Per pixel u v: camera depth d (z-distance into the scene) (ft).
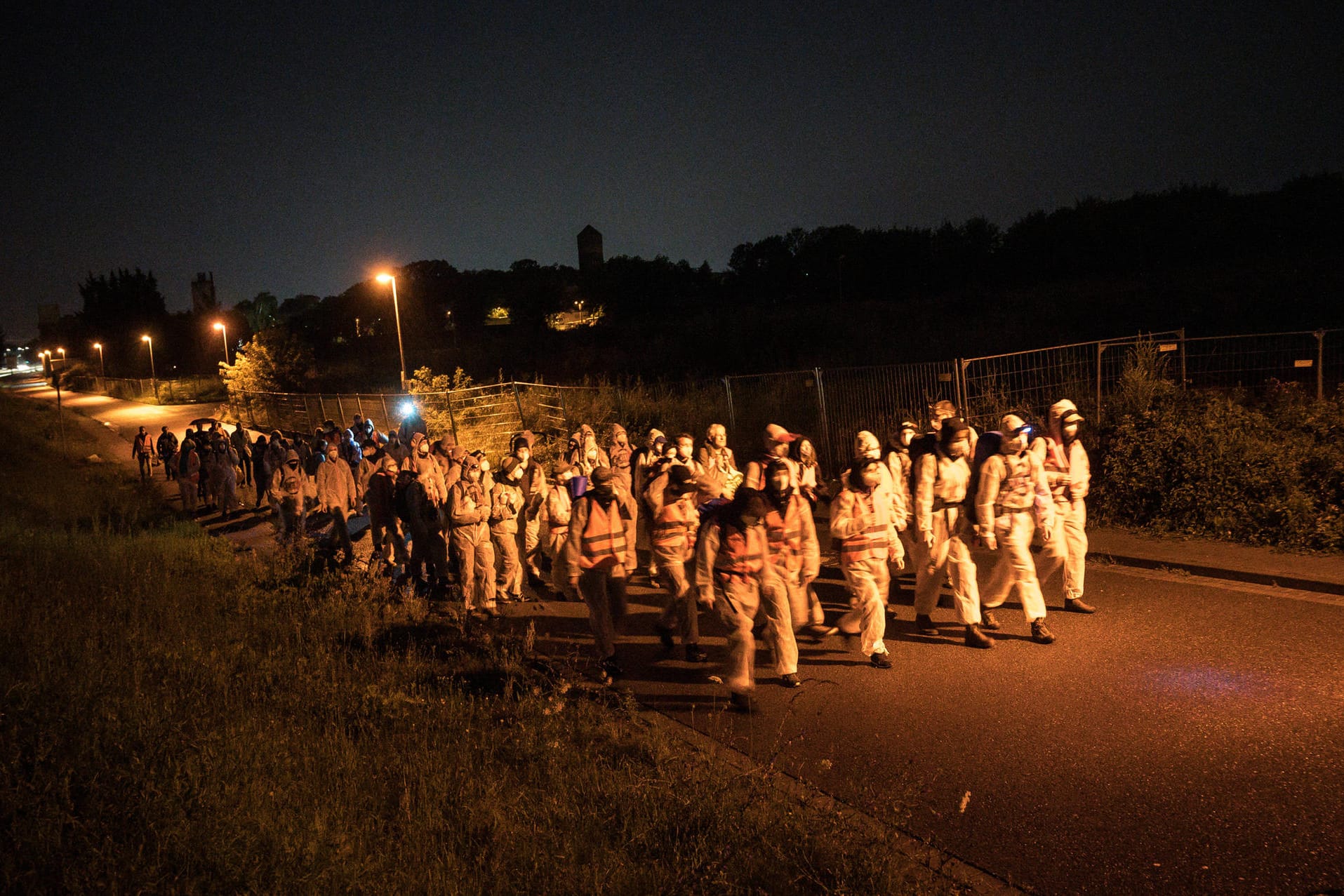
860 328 113.91
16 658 21.98
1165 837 13.88
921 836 14.46
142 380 195.31
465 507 29.14
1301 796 14.64
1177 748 16.60
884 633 23.57
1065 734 17.58
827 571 31.83
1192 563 27.84
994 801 15.39
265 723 18.88
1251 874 12.82
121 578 32.22
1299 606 23.76
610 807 15.26
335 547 42.96
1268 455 31.27
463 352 171.42
